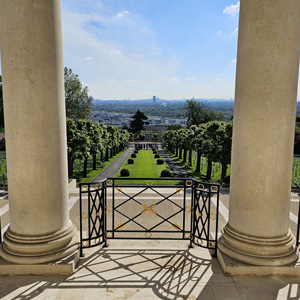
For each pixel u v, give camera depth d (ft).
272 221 14.62
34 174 14.29
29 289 13.32
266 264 14.40
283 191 14.52
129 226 27.91
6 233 15.46
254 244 14.71
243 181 14.73
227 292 13.15
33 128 13.96
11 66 13.58
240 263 14.62
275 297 12.83
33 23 13.35
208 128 61.26
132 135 319.06
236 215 15.34
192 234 17.70
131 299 12.61
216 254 16.51
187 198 37.52
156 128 409.28
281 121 13.87
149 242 18.42
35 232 14.79
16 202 14.65
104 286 13.56
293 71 13.78
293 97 14.06
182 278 14.24
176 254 16.74
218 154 60.49
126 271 14.87
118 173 95.35
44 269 14.49
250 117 14.08
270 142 13.94
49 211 14.92
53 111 14.42
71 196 37.42
